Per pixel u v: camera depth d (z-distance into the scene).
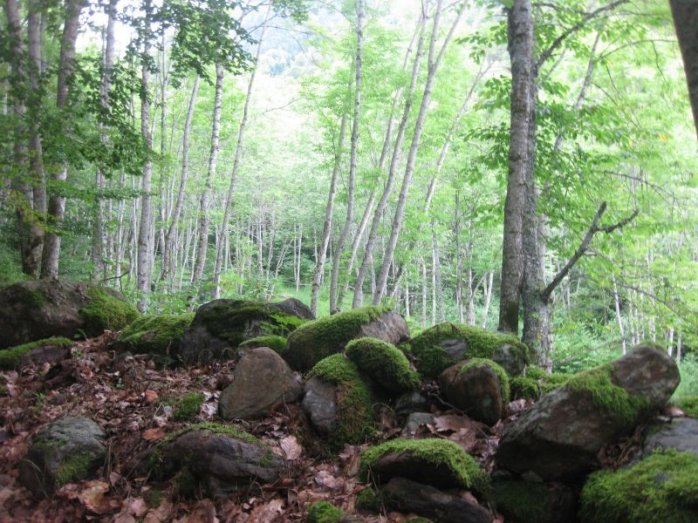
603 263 7.67
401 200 14.03
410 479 2.95
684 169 10.70
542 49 8.15
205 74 8.36
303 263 39.81
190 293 11.90
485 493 2.91
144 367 5.11
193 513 3.12
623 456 2.80
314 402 3.82
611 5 7.21
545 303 5.97
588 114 7.84
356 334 4.52
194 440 3.34
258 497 3.18
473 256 23.22
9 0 9.44
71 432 3.66
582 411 2.85
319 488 3.21
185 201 31.38
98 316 6.36
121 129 8.16
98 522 3.17
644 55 9.54
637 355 3.01
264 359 4.05
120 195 10.12
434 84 17.30
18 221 9.97
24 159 8.65
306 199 33.22
